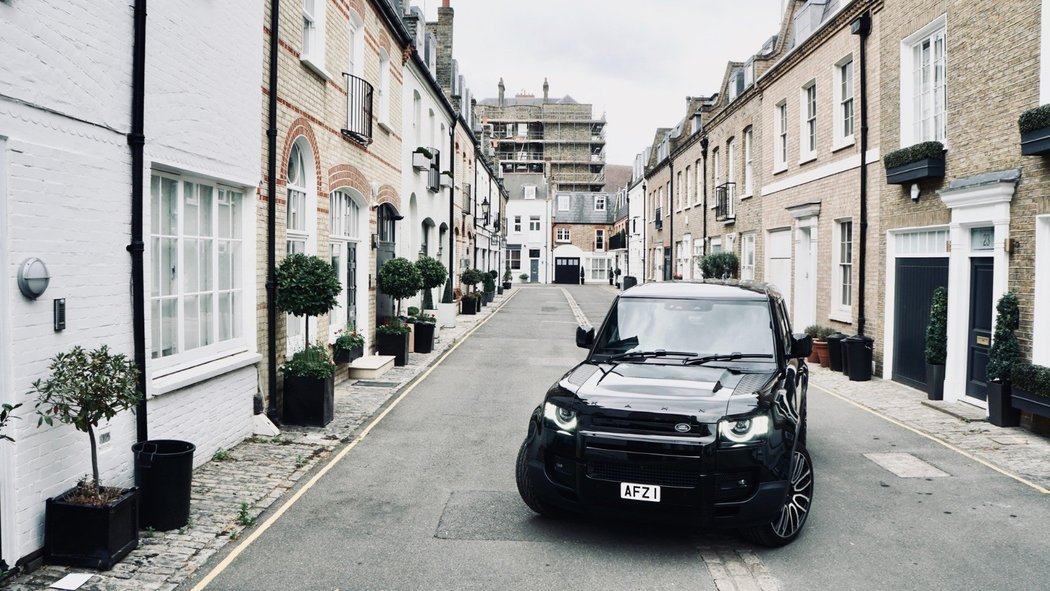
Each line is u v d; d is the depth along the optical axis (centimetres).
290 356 945
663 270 3431
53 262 465
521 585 436
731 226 2188
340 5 1112
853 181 1327
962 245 983
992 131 906
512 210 6297
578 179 8294
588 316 2670
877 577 452
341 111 1129
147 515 516
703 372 551
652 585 438
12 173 428
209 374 679
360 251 1317
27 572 440
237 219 782
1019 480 661
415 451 759
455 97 2719
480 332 2064
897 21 1160
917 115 1131
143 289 560
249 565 463
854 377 1219
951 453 757
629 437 472
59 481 472
